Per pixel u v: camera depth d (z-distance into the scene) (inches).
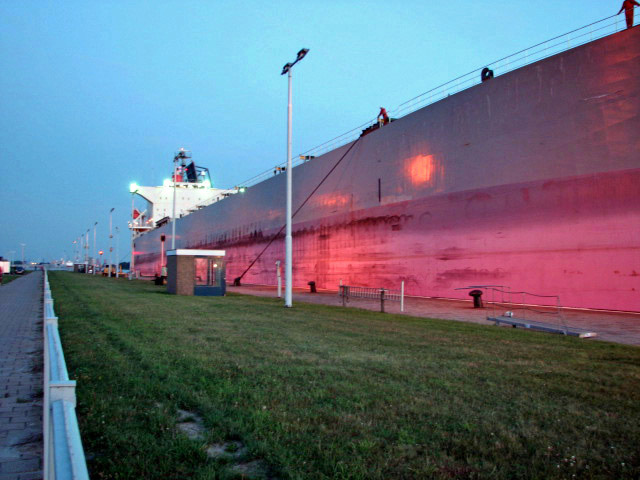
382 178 1183.6
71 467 76.5
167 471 140.9
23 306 747.4
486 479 138.5
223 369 276.7
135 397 217.8
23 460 156.4
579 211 746.2
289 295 770.8
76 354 318.7
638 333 474.9
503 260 855.1
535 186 812.0
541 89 813.9
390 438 169.6
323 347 361.1
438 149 1013.8
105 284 1550.2
